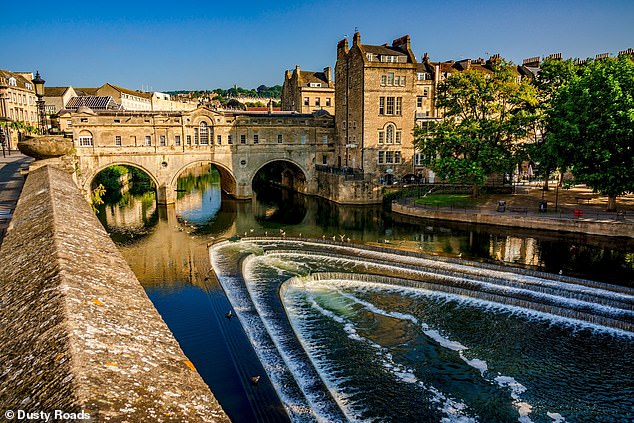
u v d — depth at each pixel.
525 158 57.56
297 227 56.09
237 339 24.94
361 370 23.73
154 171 71.19
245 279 35.22
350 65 76.81
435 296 32.78
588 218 46.91
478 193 64.38
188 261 40.31
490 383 22.77
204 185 104.19
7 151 59.41
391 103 74.75
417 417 20.23
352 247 44.97
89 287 7.72
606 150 43.53
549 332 27.52
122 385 5.18
